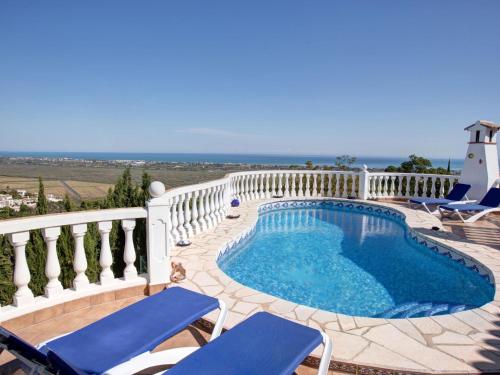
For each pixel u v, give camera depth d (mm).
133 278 4066
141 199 7059
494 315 3709
